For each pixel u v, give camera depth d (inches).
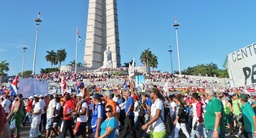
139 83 1263.5
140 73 3115.2
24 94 652.7
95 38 3742.6
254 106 356.5
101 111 252.8
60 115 448.5
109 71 3179.1
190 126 543.5
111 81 2539.4
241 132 459.2
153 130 219.9
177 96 384.8
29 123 739.4
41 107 455.2
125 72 3174.2
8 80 2476.6
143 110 478.3
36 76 2657.5
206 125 262.1
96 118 301.3
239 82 317.1
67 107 367.2
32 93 670.5
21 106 410.9
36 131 415.2
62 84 850.8
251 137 261.1
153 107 231.8
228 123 527.5
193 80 2768.2
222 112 264.7
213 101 252.5
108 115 214.4
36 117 413.7
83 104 355.3
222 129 261.3
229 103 536.7
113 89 1710.1
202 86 2437.3
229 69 334.6
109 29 3878.0
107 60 3533.5
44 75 2842.0
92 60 3651.6
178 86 2342.5
